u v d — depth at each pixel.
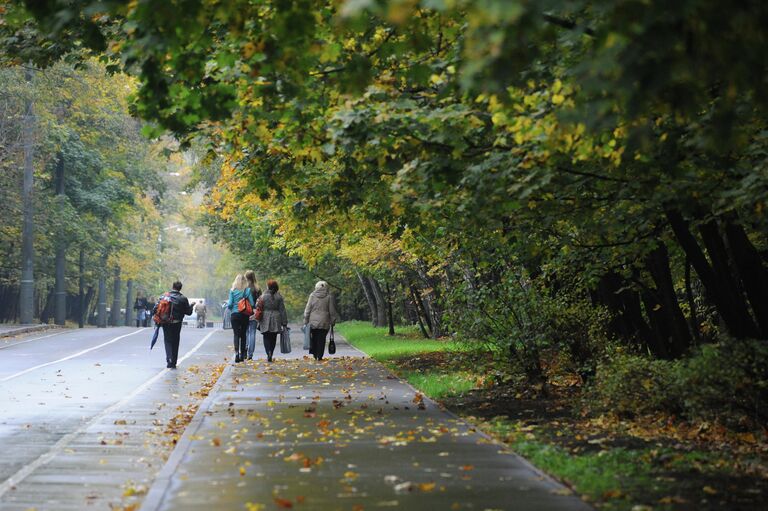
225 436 18.16
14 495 13.72
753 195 16.16
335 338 68.25
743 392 18.02
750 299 20.03
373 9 8.59
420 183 18.69
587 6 12.59
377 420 20.61
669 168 16.42
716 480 13.79
